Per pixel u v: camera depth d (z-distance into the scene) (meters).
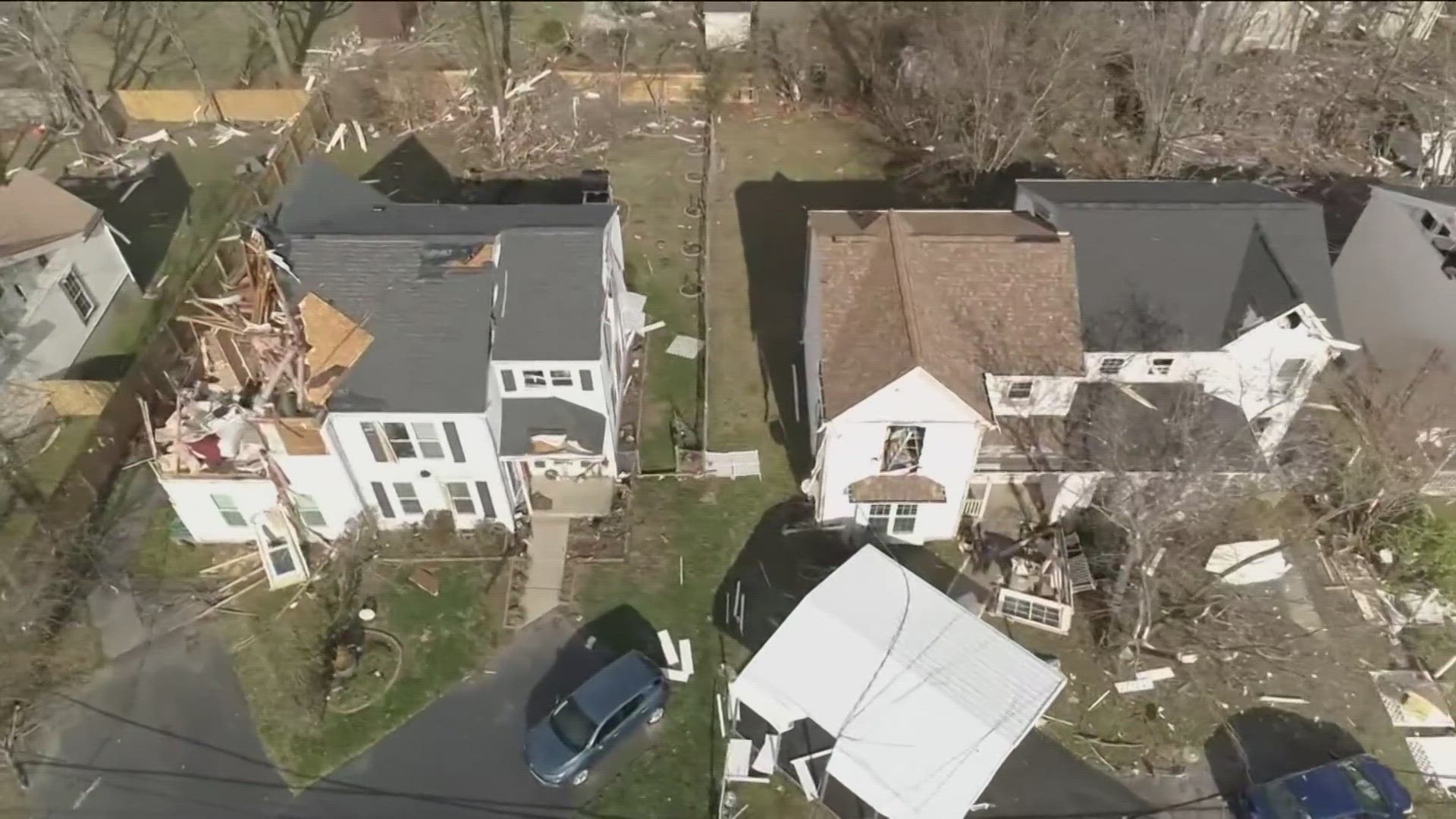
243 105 50.19
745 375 38.88
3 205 37.28
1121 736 29.34
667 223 45.16
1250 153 48.28
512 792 28.20
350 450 31.31
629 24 57.34
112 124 49.22
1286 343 31.02
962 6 55.06
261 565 33.16
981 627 28.08
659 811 27.92
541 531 34.03
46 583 32.12
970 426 29.89
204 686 30.30
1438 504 34.53
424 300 31.34
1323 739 29.20
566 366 31.50
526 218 35.53
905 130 49.47
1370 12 51.97
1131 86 49.75
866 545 30.64
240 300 32.72
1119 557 32.25
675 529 34.12
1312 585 32.56
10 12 49.19
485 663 30.88
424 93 50.94
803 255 43.75
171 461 31.06
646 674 29.23
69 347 38.38
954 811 25.09
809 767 28.59
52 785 28.27
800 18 57.88
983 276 31.64
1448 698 30.00
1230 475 31.84
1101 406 32.50
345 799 28.03
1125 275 32.28
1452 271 33.56
